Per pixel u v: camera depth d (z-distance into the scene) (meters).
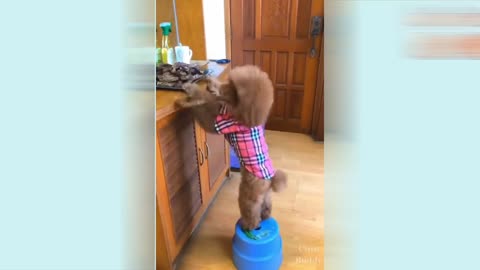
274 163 2.30
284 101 2.73
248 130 1.19
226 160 1.97
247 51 2.59
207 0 2.07
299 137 2.73
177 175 1.29
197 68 1.53
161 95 1.22
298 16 2.40
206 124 1.21
